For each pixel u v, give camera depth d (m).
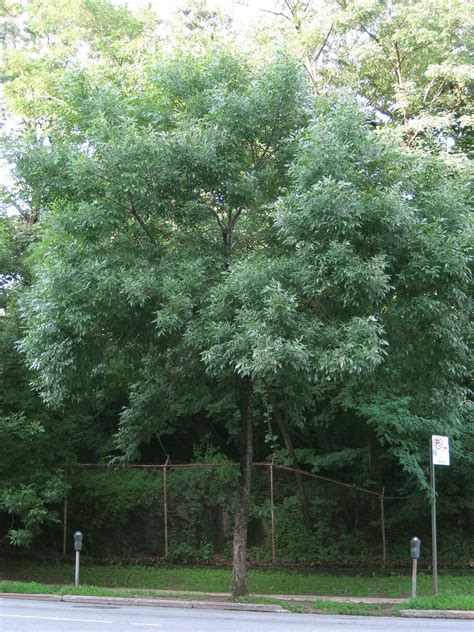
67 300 12.39
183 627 10.20
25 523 17.00
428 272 11.62
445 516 21.12
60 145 13.58
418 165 13.12
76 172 12.72
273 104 13.85
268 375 11.86
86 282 12.51
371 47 23.30
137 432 15.86
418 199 12.88
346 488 21.41
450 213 12.68
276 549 20.28
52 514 17.64
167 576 17.78
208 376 15.24
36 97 24.06
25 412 17.72
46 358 12.91
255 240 14.89
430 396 14.25
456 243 11.87
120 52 24.58
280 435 24.17
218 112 13.59
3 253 21.70
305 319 11.83
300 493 20.72
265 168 14.45
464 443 19.58
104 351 14.70
